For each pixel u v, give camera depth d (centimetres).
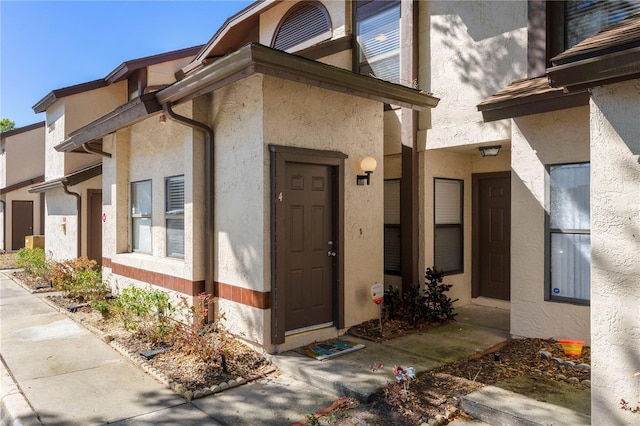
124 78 1325
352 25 800
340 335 577
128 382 456
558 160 512
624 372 291
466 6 628
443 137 652
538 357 484
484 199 751
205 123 600
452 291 725
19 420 373
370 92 550
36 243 1516
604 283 301
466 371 452
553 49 546
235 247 553
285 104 525
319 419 367
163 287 674
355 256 600
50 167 1419
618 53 280
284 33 950
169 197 714
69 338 610
